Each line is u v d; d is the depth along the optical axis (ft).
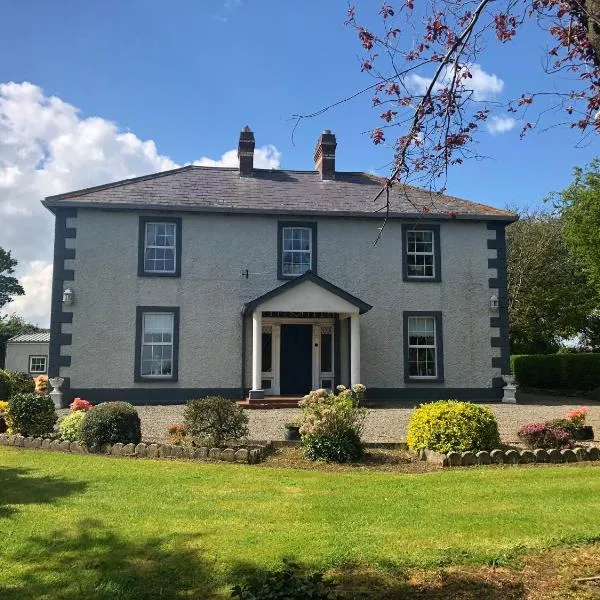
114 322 60.13
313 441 31.30
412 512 20.72
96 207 60.34
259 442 34.88
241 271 62.64
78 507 21.52
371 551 16.71
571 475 26.91
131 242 61.26
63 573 15.60
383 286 64.49
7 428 40.45
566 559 16.01
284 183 69.21
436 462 30.30
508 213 67.15
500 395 64.80
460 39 17.03
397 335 64.13
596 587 14.14
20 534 18.54
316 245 63.98
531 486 24.58
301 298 59.21
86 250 60.49
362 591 14.11
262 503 22.03
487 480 25.85
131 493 23.49
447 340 64.69
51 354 59.00
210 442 33.32
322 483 25.38
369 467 29.50
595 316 112.88
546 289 107.04
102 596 14.29
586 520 19.60
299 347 63.93
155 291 61.16
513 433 41.57
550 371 85.35
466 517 20.08
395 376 63.67
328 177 71.67
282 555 16.47
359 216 63.93
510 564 15.69
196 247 62.34
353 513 20.66
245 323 61.98
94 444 33.40
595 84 17.67
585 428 36.14
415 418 33.22
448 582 14.60
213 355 61.36
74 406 40.93
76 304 59.82
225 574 15.34
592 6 13.46
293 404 58.03
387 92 18.70
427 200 67.41
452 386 64.18
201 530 18.81
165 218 62.13
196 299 61.72
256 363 58.49
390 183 19.58
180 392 60.49
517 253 107.96
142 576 15.33
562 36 16.71
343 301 59.72
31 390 69.87
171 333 61.31
